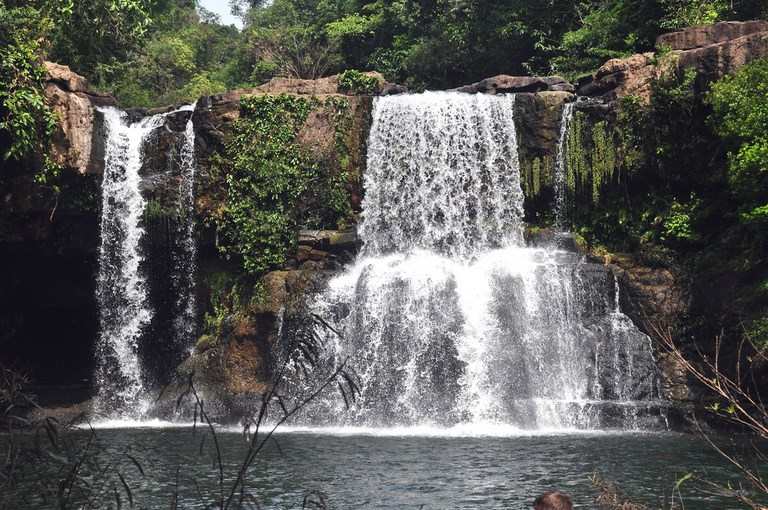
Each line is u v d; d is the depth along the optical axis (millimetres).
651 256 25547
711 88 24641
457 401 23984
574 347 24516
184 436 20828
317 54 54656
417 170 30031
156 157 29203
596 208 28250
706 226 25656
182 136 29391
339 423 23734
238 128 29109
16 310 29984
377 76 31609
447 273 25109
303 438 20047
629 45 37156
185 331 28953
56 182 26906
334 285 25594
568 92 29438
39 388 29062
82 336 31125
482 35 44375
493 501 12469
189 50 60750
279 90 30359
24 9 27500
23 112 24828
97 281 29078
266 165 28828
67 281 29703
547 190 29000
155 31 59156
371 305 25062
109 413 26922
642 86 27438
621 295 25047
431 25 48719
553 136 28844
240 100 29281
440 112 30000
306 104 29703
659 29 35594
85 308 30438
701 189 26219
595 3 42188
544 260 26625
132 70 50000
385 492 13164
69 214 27578
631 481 14000
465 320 24578
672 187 27031
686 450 17609
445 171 29812
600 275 25125
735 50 25031
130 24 35875
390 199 29938
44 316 30594
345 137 29891
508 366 24250
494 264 25812
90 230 28391
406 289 24938
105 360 29000
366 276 25375
